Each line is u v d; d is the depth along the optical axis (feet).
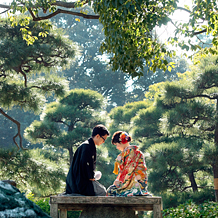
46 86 37.47
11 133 92.68
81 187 11.73
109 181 46.26
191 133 38.75
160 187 36.37
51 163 31.78
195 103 35.65
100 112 51.06
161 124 41.81
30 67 38.01
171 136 43.88
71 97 49.98
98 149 45.73
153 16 14.84
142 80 103.86
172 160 33.78
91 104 50.11
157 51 16.15
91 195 11.71
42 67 38.34
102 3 14.61
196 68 37.81
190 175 41.57
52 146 48.08
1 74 35.68
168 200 34.96
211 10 16.05
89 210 12.02
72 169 12.16
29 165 29.48
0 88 33.71
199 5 16.01
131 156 11.98
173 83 39.04
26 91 33.83
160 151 34.50
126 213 11.85
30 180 29.27
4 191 7.98
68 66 38.83
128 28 15.11
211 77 35.01
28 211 7.79
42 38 35.58
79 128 45.80
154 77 104.53
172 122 37.32
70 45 36.68
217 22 16.78
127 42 14.90
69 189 12.14
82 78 104.99
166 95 39.22
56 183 30.22
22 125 91.40
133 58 15.05
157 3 15.70
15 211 7.55
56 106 49.67
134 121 46.32
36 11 20.59
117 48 14.84
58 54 37.37
